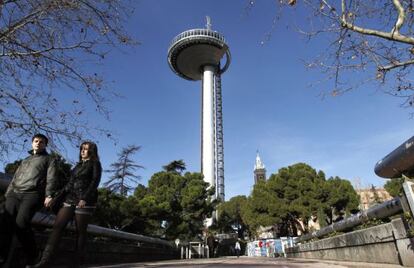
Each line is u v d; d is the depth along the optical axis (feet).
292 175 143.23
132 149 141.28
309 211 134.00
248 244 179.83
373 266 19.94
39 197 15.87
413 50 15.31
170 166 161.38
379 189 148.46
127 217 83.05
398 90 17.66
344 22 15.80
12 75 22.07
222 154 326.03
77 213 16.80
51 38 21.83
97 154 18.03
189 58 395.55
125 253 53.62
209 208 137.39
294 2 16.43
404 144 15.88
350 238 27.22
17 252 15.64
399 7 14.46
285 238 118.52
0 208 16.14
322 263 30.76
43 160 16.40
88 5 21.48
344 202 137.69
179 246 105.19
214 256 138.41
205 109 347.36
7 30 20.76
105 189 80.79
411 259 17.29
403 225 17.90
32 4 20.57
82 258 16.79
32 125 22.61
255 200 152.35
